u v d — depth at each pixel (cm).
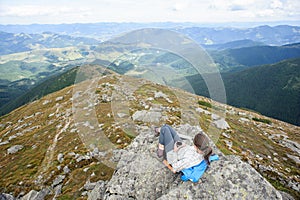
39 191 1432
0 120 4534
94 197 802
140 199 586
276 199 495
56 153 1967
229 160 564
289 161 1938
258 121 3703
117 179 649
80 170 1430
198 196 504
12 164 2147
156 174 614
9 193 1636
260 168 1532
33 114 3944
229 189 507
